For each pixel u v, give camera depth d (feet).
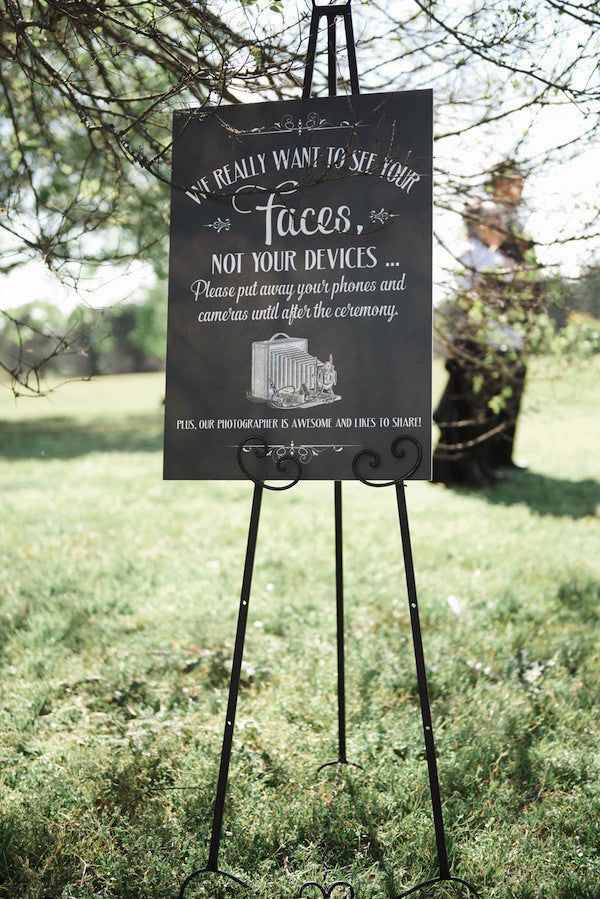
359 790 10.78
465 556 22.72
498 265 16.43
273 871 9.33
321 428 9.20
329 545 23.88
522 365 19.13
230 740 9.07
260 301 9.39
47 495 32.17
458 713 13.00
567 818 10.11
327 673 14.14
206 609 17.58
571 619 17.60
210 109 9.52
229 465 9.39
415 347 9.07
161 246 16.47
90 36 12.37
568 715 12.84
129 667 14.52
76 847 9.47
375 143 9.19
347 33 9.50
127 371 221.25
